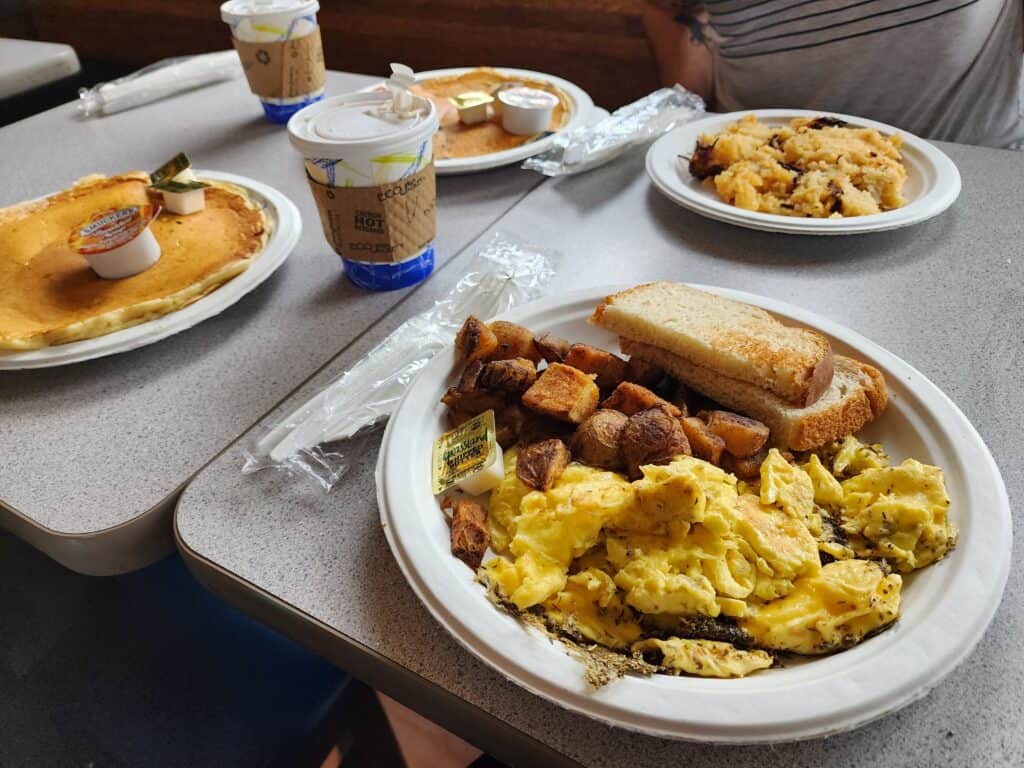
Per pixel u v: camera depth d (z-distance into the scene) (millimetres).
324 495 873
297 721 1041
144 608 1160
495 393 886
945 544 702
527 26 3070
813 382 829
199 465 924
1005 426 903
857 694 569
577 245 1372
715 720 561
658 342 958
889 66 1999
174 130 1923
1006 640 676
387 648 701
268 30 1744
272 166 1700
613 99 3078
